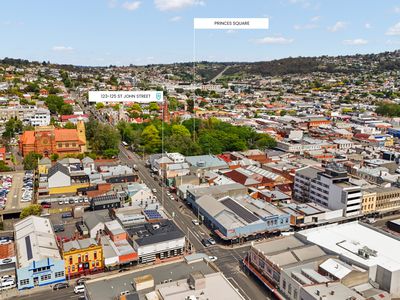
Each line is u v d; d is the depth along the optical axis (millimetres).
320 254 116875
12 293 110688
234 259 132125
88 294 92375
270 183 199250
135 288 93938
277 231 150000
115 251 124875
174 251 132875
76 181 198875
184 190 187125
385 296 96875
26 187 191750
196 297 88875
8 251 129375
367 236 131250
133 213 154250
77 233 145125
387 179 198625
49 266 114562
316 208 162375
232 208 157500
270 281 112438
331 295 93062
